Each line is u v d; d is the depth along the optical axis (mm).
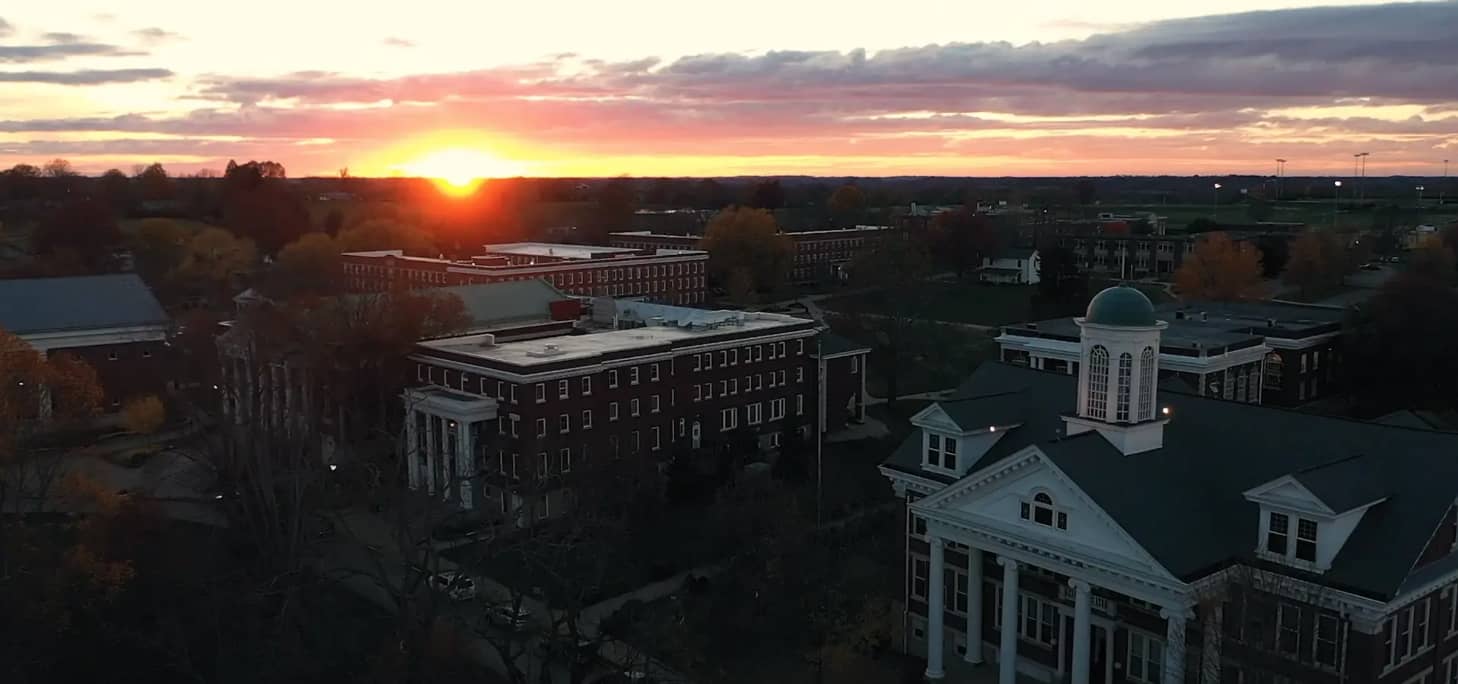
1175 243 191500
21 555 55969
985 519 47219
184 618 56031
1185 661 41938
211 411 82938
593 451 79938
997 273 198625
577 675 48219
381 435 78375
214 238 182875
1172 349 90750
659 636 52750
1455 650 42844
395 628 54375
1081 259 196375
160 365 105062
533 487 60438
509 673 47625
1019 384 57312
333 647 54469
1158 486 44375
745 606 58219
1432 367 98312
